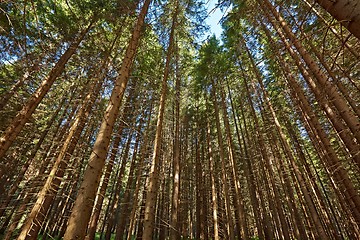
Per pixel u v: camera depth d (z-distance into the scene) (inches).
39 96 308.5
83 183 150.0
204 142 830.5
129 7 285.4
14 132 275.9
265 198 783.7
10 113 396.8
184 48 543.8
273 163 707.4
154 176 315.6
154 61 459.8
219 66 535.2
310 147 638.5
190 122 837.2
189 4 356.8
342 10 59.9
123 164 592.1
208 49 556.1
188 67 605.6
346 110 194.2
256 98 566.3
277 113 549.0
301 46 247.3
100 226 1060.5
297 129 588.4
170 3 369.1
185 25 410.6
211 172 548.1
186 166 805.2
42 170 379.2
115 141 411.8
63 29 338.0
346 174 234.5
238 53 490.6
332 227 467.2
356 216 249.6
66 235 129.3
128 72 222.5
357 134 179.5
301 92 304.7
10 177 585.9
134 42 243.0
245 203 877.8
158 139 343.0
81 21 370.0
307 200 376.2
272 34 369.1
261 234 620.1
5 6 228.2
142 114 561.0
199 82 568.4
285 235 436.5
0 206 526.3
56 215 633.0
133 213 460.4
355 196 221.5
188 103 791.7
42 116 490.3
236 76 596.4
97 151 164.1
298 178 398.0
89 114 419.5
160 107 363.9
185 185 780.0
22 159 580.7
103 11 347.3
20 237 222.4
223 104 574.9
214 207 453.1
